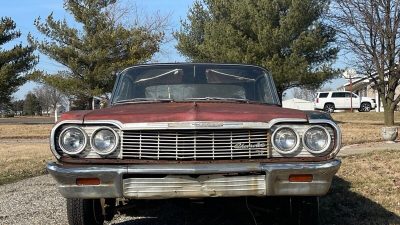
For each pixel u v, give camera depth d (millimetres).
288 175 4348
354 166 10352
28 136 25516
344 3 22609
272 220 5844
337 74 28031
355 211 6355
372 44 23094
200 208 6504
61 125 4535
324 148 4484
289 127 4496
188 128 4387
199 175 4332
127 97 5812
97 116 4559
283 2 27750
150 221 6137
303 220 5051
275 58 27094
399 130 23422
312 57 28453
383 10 22141
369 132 22453
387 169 9805
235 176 4359
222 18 29734
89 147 4504
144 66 6148
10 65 32500
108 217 5629
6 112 75125
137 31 31906
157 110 4676
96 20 31219
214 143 4438
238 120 4453
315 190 4395
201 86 5859
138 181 4359
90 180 4387
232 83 5914
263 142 4484
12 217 6539
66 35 31078
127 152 4465
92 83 31344
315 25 27422
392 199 6992
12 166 12062
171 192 4348
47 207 7164
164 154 4430
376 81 24906
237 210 6168
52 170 4406
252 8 28141
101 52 30578
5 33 33500
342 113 41406
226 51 27172
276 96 5867
